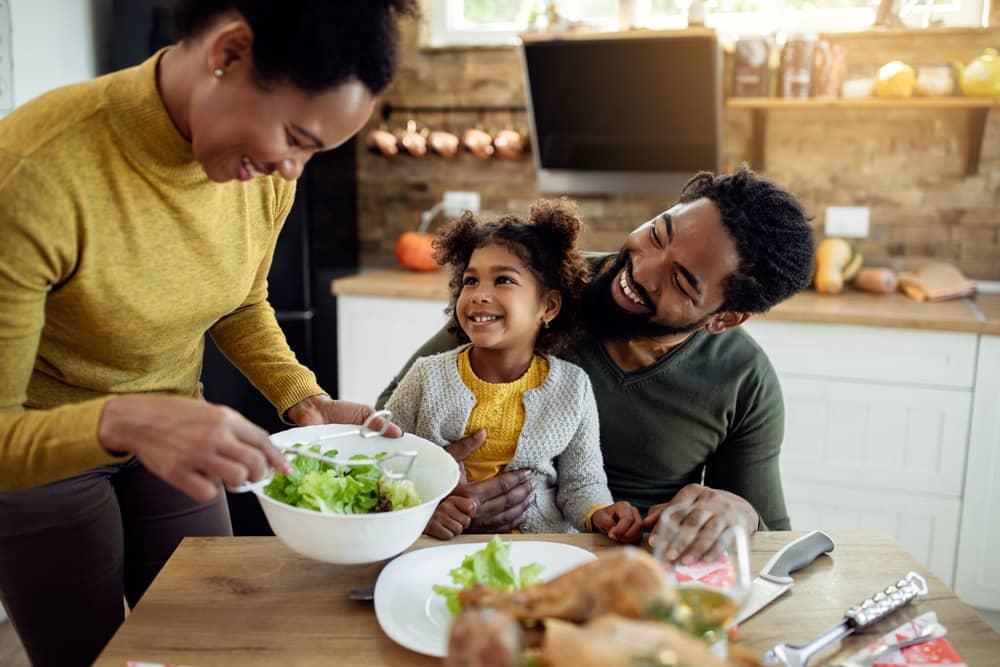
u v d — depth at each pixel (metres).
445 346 1.60
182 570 1.03
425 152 3.14
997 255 2.81
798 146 2.90
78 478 1.27
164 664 0.85
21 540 1.24
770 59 2.71
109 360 1.18
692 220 1.30
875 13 2.80
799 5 2.91
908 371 2.38
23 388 1.00
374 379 2.86
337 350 3.09
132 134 1.00
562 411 1.44
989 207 2.79
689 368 1.46
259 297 1.43
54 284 1.03
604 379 1.49
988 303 2.55
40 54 2.56
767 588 1.00
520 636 0.57
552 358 1.49
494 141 3.06
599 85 2.75
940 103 2.54
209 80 0.90
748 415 1.48
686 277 1.29
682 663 0.52
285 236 2.76
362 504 0.99
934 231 2.85
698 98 2.69
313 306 2.85
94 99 1.00
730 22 2.97
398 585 0.98
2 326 0.96
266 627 0.92
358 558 0.95
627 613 0.60
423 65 3.17
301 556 1.07
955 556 2.44
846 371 2.42
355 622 0.93
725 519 1.12
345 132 0.91
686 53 2.61
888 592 0.97
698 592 0.73
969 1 2.75
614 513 1.21
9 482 0.92
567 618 0.61
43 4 2.57
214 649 0.88
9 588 1.27
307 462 1.03
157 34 2.69
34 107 1.00
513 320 1.42
